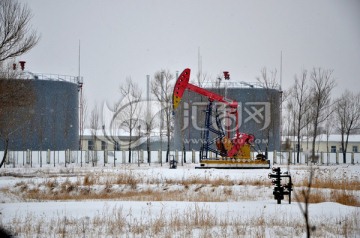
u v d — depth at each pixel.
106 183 75.88
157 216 46.59
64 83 165.50
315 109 158.12
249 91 160.50
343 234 40.47
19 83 123.19
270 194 67.62
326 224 43.81
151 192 71.19
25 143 155.88
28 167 123.31
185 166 126.06
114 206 52.16
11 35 84.00
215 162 112.31
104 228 41.56
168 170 102.38
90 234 39.31
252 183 75.75
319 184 74.75
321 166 130.88
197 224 43.38
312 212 50.00
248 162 112.38
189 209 50.22
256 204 56.00
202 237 38.03
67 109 166.12
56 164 139.62
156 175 87.62
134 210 49.91
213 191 70.31
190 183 76.56
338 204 56.19
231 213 49.00
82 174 95.25
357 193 66.81
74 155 164.38
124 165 133.50
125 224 42.81
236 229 41.00
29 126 155.00
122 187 73.56
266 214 48.41
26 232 39.84
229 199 64.12
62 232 39.88
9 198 63.97
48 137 161.00
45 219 45.38
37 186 73.62
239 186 72.56
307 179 78.44
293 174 90.12
